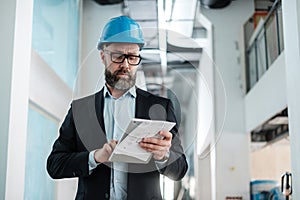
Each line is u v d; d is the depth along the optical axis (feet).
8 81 6.14
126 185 5.43
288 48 7.22
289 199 13.89
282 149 25.79
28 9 6.97
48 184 13.38
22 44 6.61
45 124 13.08
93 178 5.48
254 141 22.25
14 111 6.23
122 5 18.85
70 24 16.75
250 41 19.51
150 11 18.69
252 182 18.83
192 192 22.41
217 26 19.65
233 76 19.51
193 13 16.53
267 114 15.21
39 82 12.10
